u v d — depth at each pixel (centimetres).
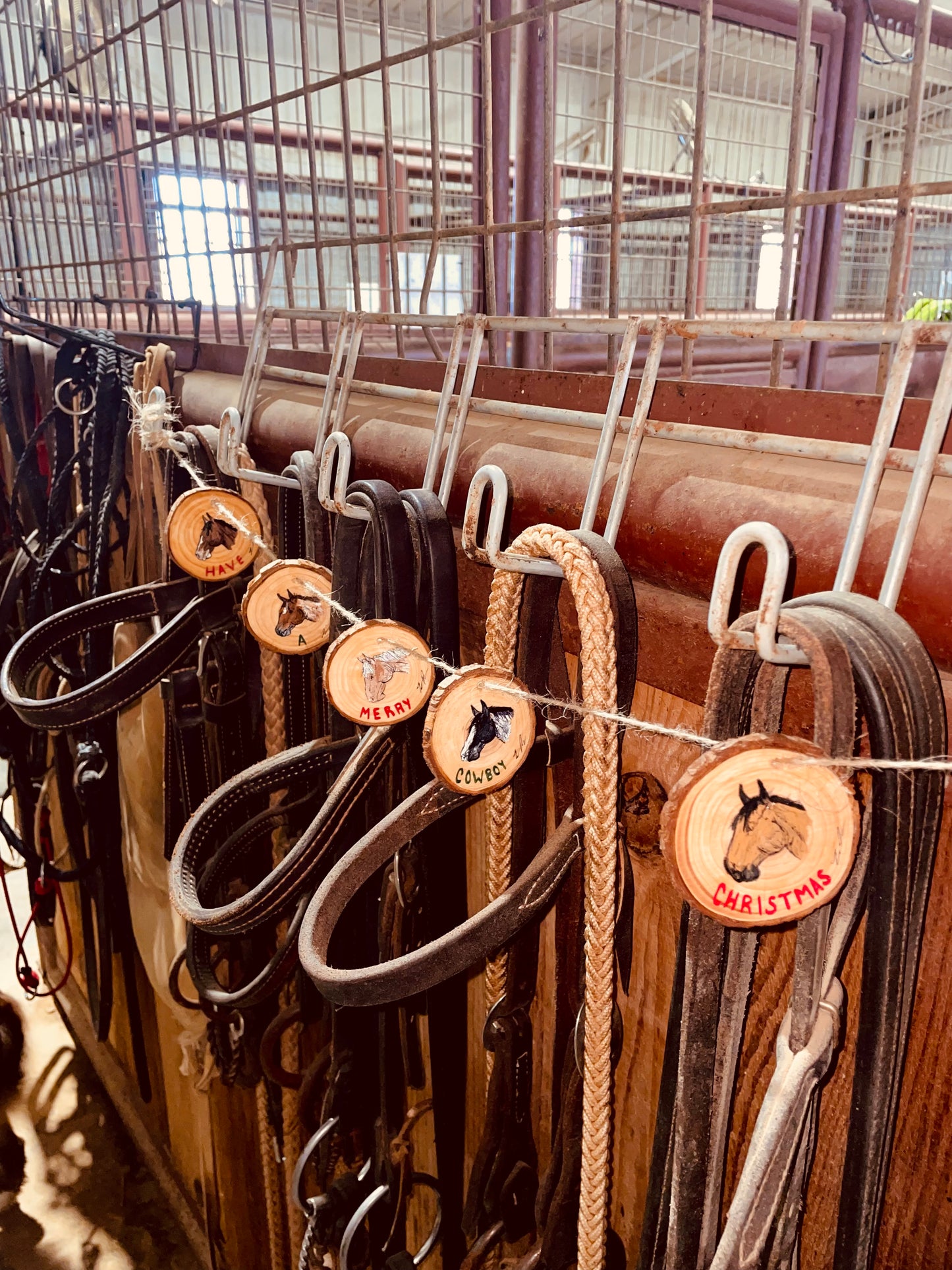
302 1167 79
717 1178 47
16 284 203
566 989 62
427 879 67
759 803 34
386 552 58
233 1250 146
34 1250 157
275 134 99
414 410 78
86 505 131
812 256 146
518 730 50
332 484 75
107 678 84
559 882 54
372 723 55
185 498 73
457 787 49
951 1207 49
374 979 50
